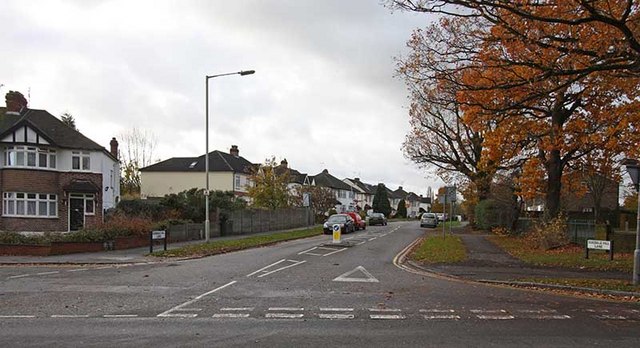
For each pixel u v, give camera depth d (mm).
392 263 18297
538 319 8945
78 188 32750
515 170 31109
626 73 13227
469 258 18734
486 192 38031
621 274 14609
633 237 19969
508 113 18109
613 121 20000
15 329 7965
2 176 30922
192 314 9156
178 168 58500
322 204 57906
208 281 13297
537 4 12312
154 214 30484
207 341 7316
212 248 22594
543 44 13000
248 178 52938
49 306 9820
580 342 7367
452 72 14812
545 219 23453
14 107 35250
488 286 13016
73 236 20938
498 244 24781
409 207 130625
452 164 40688
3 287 12164
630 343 7332
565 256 18531
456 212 90375
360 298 10953
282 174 48656
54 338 7414
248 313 9289
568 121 22047
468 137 38406
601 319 8984
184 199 33156
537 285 12938
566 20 11891
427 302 10531
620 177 25125
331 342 7293
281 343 7230
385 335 7727
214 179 57438
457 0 12086
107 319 8719
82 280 13391
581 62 13742
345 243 26125
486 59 14234
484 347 7059
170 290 11805
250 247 25031
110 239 22125
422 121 40688
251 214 36281
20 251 19625
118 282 13039
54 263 17641
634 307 10211
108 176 37250
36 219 31594
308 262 18203
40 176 31781
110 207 37125
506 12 13664
